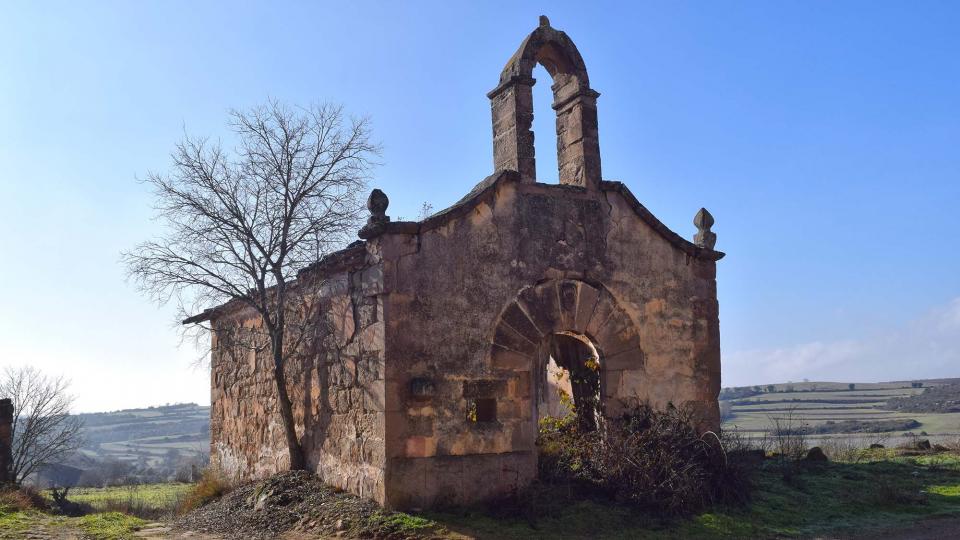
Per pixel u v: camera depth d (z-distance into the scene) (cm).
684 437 1128
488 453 1067
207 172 1302
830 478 1298
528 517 997
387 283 1039
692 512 1045
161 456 6925
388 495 1001
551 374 1448
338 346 1158
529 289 1137
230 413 1614
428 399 1039
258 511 1120
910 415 4881
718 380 1273
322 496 1110
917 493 1187
